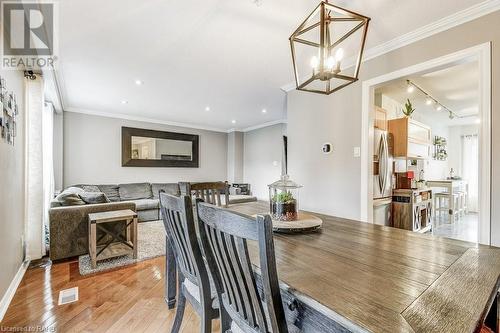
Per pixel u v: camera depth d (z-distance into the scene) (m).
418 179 5.21
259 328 0.86
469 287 0.78
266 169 6.69
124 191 5.46
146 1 1.90
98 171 5.42
